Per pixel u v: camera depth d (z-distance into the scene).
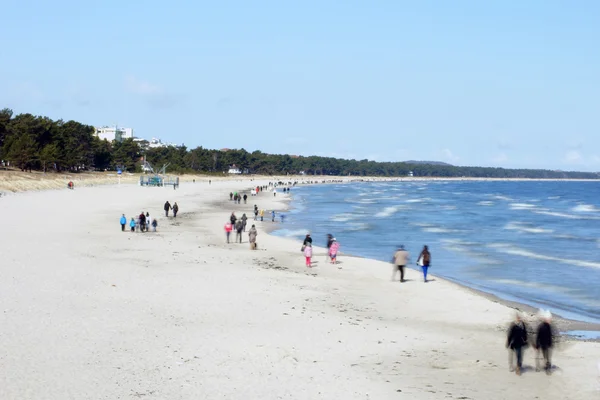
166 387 17.11
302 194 169.75
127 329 22.86
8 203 82.62
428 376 19.30
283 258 45.00
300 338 23.08
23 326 22.19
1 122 158.50
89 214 72.25
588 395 17.88
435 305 31.00
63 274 32.91
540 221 89.88
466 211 110.19
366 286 35.47
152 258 41.06
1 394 15.79
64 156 168.62
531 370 20.19
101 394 16.28
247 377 18.34
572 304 33.66
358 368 19.81
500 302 33.69
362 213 98.88
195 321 24.86
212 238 55.72
